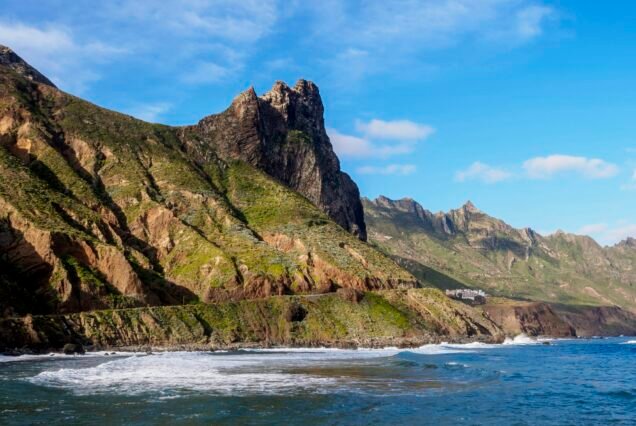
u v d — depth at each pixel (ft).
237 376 184.65
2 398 131.23
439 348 378.94
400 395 154.10
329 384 170.19
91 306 313.73
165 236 428.15
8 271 307.58
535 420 128.16
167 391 147.33
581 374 235.20
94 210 409.49
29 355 244.42
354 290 413.80
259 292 390.83
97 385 153.99
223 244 434.71
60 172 424.46
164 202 460.55
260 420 115.75
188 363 223.71
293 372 199.93
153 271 381.81
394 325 400.88
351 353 309.01
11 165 388.98
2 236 319.47
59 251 328.90
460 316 456.04
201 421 112.88
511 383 191.42
